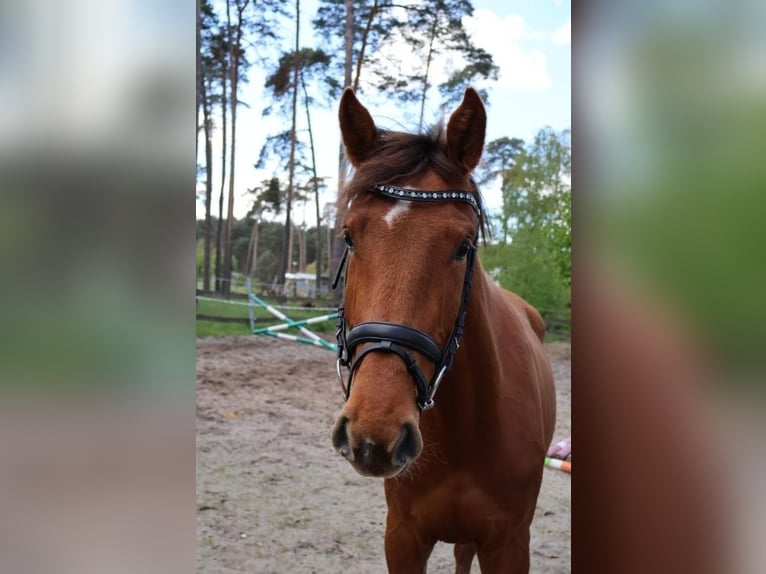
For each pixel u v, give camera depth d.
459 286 1.77
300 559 3.27
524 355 2.37
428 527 2.12
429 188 1.74
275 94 12.31
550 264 10.07
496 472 2.07
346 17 11.30
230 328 8.83
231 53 12.03
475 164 1.89
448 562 3.54
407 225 1.68
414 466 2.03
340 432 1.55
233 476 4.27
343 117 1.95
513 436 2.13
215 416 5.39
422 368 1.63
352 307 1.75
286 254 12.75
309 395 6.09
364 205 1.74
